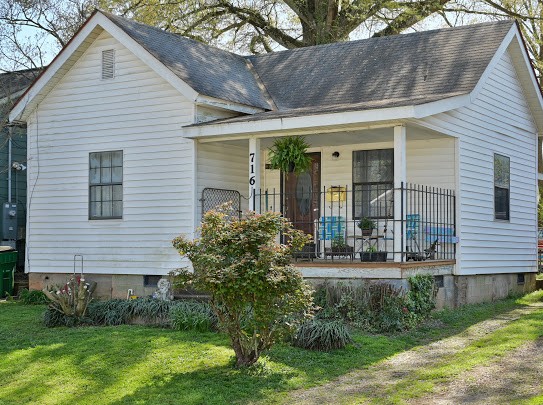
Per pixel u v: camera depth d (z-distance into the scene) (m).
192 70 15.84
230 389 8.95
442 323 13.24
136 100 15.90
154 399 8.62
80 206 16.59
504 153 17.50
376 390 8.93
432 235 14.26
